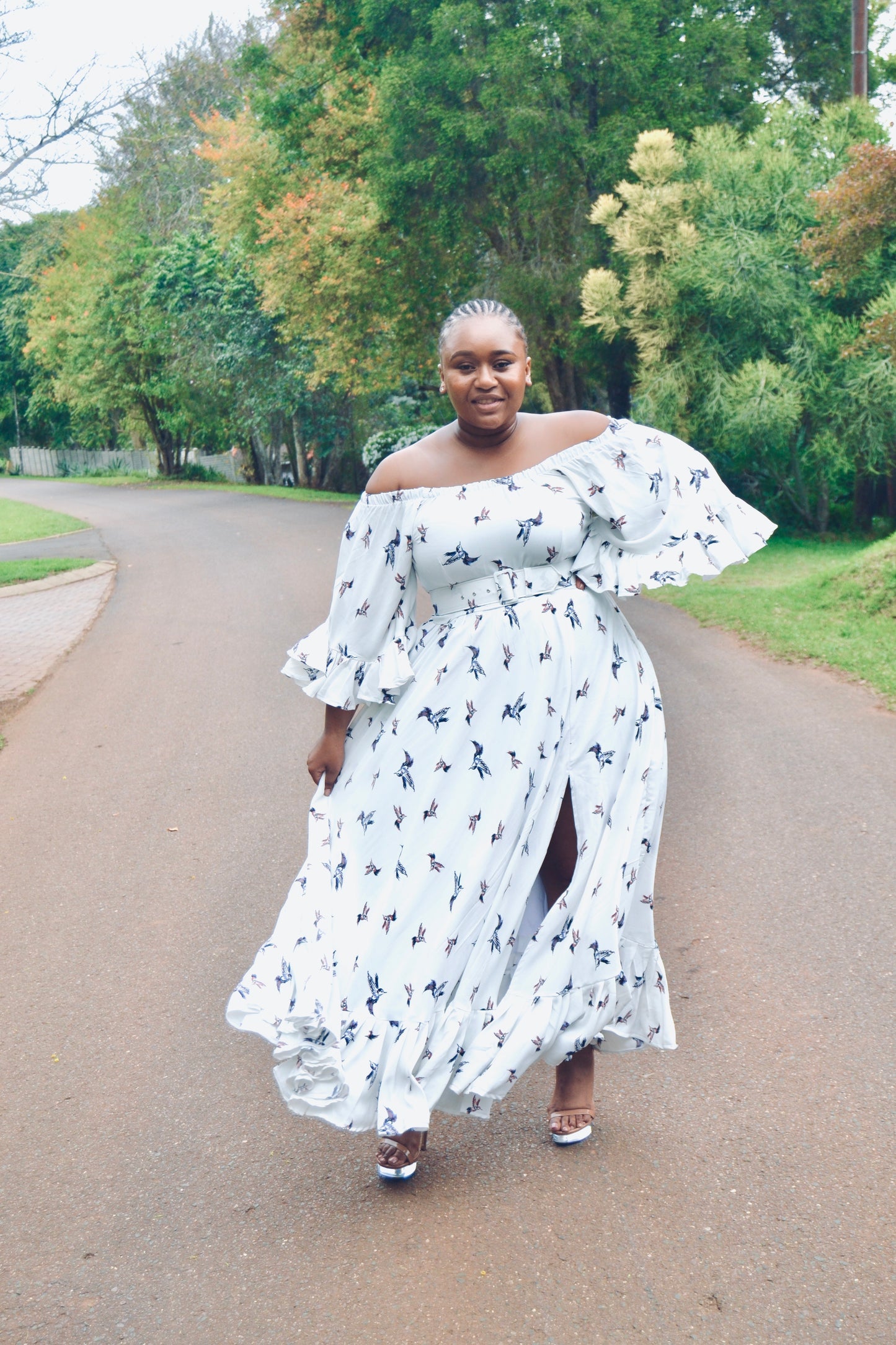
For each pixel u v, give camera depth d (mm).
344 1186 2828
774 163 15438
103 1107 3264
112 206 44750
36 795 6398
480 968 2721
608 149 17719
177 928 4477
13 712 8531
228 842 5418
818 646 8852
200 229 40219
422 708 2738
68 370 47812
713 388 15070
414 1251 2551
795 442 15859
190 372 37094
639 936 2857
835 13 20469
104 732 7699
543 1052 2730
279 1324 2365
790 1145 2838
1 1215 2801
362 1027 2689
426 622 2809
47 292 48000
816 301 15227
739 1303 2322
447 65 18391
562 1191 2727
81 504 33750
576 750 2742
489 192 19688
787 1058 3244
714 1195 2666
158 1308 2438
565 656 2709
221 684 8945
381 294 23094
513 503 2660
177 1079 3393
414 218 20531
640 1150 2869
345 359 25781
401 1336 2303
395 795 2750
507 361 2617
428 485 2699
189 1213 2760
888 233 13703
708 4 18688
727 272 14672
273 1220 2707
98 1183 2906
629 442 2742
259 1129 3109
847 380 14617
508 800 2701
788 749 6305
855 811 5230
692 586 12617
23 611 13664
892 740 6367
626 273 17453
